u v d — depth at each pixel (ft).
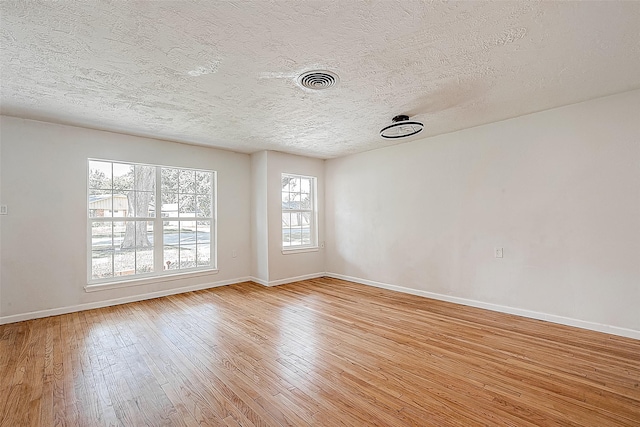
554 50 7.20
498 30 6.41
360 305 13.57
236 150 17.66
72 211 12.73
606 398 6.56
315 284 17.79
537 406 6.31
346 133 14.07
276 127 13.12
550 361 8.22
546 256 11.29
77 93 9.46
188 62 7.62
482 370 7.80
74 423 5.91
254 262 18.35
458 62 7.75
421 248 15.14
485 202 12.90
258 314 12.34
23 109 10.82
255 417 6.05
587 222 10.41
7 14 5.66
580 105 10.53
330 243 19.94
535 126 11.51
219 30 6.30
